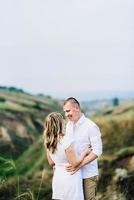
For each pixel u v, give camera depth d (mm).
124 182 8023
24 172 8062
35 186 7996
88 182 5090
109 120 8586
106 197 7945
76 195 4824
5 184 7684
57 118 4836
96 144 5031
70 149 4785
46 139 4863
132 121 8500
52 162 5031
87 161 4945
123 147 8328
